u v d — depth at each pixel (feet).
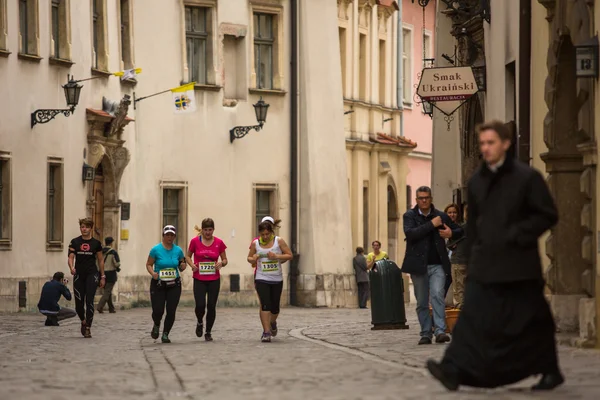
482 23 140.77
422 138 298.76
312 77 228.22
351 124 252.83
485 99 139.03
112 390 69.72
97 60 197.26
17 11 174.19
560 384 61.98
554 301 104.94
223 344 114.21
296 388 68.90
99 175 199.21
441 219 102.06
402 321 130.00
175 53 214.48
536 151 112.57
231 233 220.23
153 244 211.41
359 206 253.44
